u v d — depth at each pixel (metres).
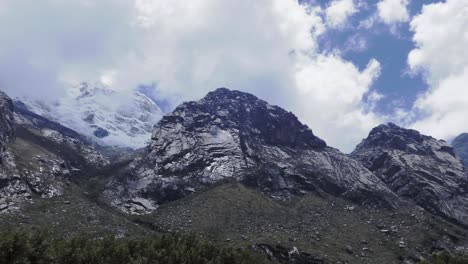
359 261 190.50
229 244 189.88
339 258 190.25
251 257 159.50
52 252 124.06
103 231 187.38
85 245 136.00
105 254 135.62
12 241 118.44
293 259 186.38
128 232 192.50
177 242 153.88
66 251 127.50
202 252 152.62
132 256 141.75
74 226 186.38
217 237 198.88
